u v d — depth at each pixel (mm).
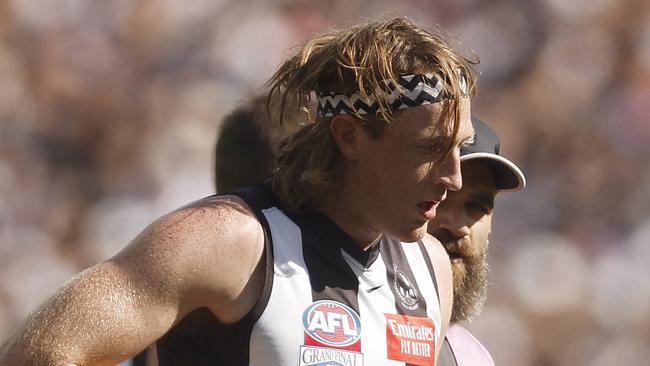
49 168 35812
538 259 33281
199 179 35062
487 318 31266
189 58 40125
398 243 9602
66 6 40531
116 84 38969
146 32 40812
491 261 32938
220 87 39031
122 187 34969
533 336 31984
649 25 41812
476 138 10219
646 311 33406
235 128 12023
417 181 8648
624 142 38500
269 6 41469
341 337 8727
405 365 9062
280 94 9633
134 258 8211
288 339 8508
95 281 8086
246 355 8516
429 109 8531
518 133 38688
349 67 8648
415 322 9289
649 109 39156
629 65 41062
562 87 40062
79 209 34500
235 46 40062
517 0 42062
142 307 8062
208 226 8398
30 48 39062
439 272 9852
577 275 33594
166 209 34250
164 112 37719
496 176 10461
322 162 8930
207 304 8414
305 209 9000
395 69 8555
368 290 9047
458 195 10398
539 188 36188
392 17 9477
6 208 33531
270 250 8672
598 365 32250
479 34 41000
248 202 8867
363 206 8898
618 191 36594
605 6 42188
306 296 8672
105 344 7910
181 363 8781
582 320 32844
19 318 31125
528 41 41000
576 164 37531
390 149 8656
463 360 10773
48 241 33406
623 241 35000
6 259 32156
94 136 37062
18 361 7801
